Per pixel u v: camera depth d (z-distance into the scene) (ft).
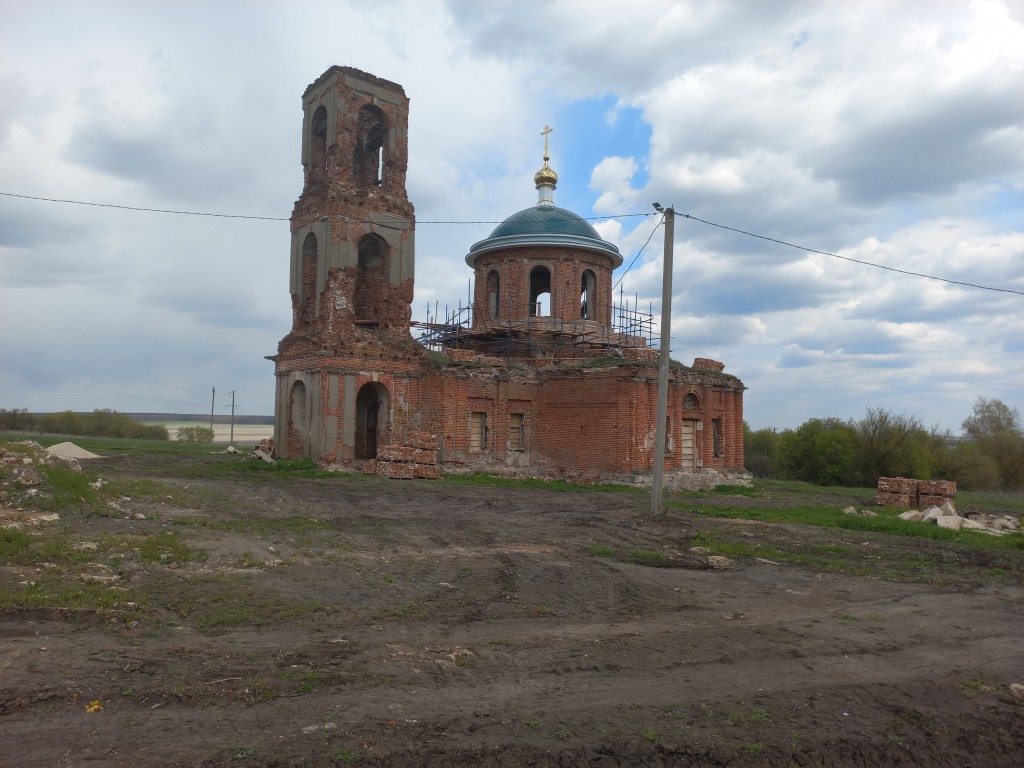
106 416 244.01
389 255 113.39
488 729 21.72
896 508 91.91
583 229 135.74
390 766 19.27
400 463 98.58
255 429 442.91
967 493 172.96
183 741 19.74
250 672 24.82
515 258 133.28
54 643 25.84
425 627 31.71
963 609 39.50
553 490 96.22
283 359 110.83
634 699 24.64
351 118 110.73
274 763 18.85
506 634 31.35
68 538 40.40
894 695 26.25
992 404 232.12
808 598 40.68
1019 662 30.73
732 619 35.53
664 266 74.95
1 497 46.98
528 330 128.57
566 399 115.44
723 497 102.83
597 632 32.30
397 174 116.16
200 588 34.45
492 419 115.96
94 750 18.93
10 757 18.30
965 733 23.73
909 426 183.93
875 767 21.56
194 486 68.54
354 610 33.37
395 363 108.27
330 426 101.19
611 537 58.44
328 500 69.62
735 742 21.89
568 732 21.80
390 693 23.93
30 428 234.17
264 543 45.80
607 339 133.28
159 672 24.14
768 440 240.32
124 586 33.50
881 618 36.78
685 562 49.70
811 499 106.01
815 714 24.25
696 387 119.24
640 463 107.34
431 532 55.57
